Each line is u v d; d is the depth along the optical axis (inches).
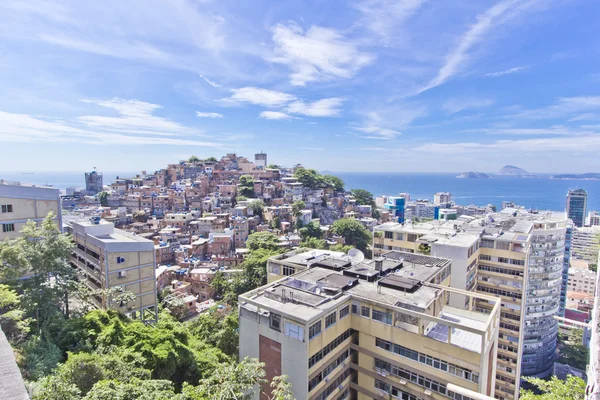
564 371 3442.4
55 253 1552.7
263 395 1285.7
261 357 1301.7
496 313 1296.8
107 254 1935.3
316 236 4918.8
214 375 959.0
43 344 1243.2
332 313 1285.7
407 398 1274.6
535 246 3043.8
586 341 3676.2
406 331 1259.8
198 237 4790.8
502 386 2453.2
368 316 1354.6
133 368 1135.0
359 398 1405.0
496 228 2719.0
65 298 1678.2
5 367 446.0
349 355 1409.9
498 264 2431.1
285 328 1209.4
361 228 5142.7
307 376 1162.6
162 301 2957.7
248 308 1348.4
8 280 1483.8
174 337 1524.4
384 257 1918.1
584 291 4692.4
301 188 6673.2
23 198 1990.7
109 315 1628.9
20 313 1203.9
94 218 2452.0
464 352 1138.0
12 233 1945.1
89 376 1011.3
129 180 7657.5
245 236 4970.5
